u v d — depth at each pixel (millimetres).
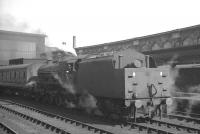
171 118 14609
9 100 24703
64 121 13891
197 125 12844
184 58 23016
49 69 20188
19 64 27453
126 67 13617
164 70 13672
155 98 13258
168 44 27812
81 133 11234
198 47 21406
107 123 13219
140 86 12781
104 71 13656
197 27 24203
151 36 29359
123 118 13250
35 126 12836
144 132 11336
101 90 13875
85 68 15188
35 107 19422
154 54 25328
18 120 14438
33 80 23203
